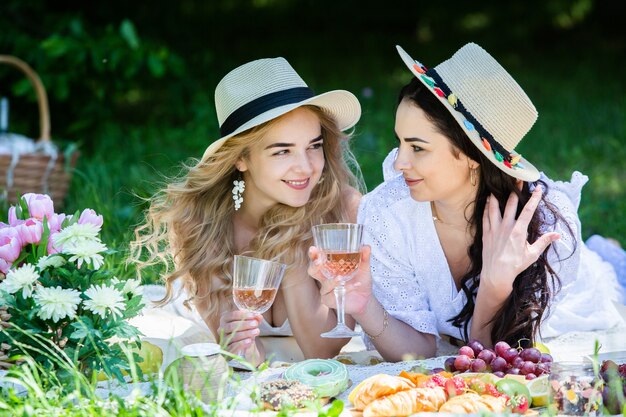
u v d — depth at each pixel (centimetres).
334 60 1304
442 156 351
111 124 916
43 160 615
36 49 856
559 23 1451
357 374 343
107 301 322
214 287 418
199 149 862
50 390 300
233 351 361
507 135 356
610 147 836
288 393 299
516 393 292
